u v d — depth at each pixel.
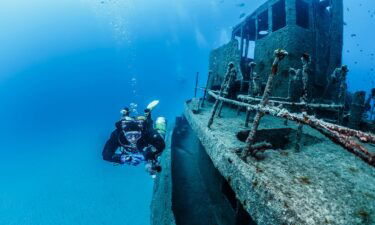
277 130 4.12
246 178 2.26
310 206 1.72
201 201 5.05
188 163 7.04
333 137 1.21
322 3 7.03
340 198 1.85
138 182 13.89
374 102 5.32
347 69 4.41
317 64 6.50
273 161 2.56
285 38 6.23
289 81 5.64
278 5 7.47
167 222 4.09
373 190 2.02
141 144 3.67
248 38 10.36
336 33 6.70
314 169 2.39
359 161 2.68
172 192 5.01
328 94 6.63
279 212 1.74
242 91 7.12
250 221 3.20
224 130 3.83
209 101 8.48
